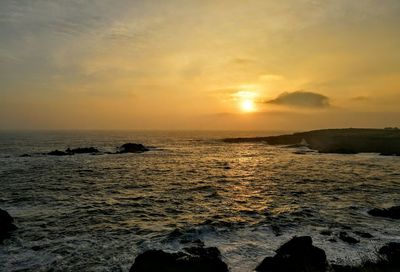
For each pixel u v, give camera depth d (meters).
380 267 13.02
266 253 14.78
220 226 18.97
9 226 17.84
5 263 13.73
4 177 37.72
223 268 12.63
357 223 19.50
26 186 31.75
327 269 12.95
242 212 22.31
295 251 13.86
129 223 19.52
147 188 31.47
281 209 23.03
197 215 21.52
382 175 40.28
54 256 14.47
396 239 16.62
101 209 22.81
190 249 14.32
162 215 21.48
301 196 27.64
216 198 26.97
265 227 18.75
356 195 27.97
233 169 47.47
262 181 36.09
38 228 18.39
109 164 53.00
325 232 17.61
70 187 31.42
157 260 12.57
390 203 24.91
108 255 14.61
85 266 13.48
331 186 32.50
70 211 22.19
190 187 32.16
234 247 15.55
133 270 12.24
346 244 15.85
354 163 55.19
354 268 12.85
